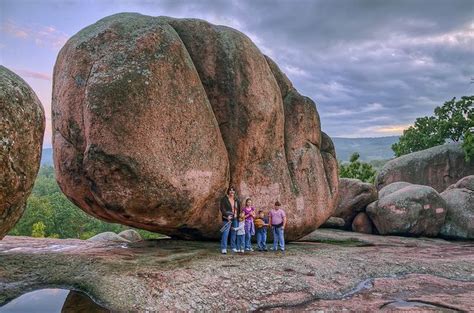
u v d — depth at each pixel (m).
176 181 13.49
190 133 14.12
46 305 9.34
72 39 14.95
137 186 12.92
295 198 17.94
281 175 17.58
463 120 45.72
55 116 14.70
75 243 16.91
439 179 37.38
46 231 61.69
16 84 9.24
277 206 16.38
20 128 8.96
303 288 11.88
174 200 13.58
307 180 18.77
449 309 10.65
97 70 13.38
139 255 13.35
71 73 14.01
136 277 10.77
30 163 9.32
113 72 13.18
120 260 12.27
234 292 10.98
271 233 17.94
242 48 16.66
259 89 16.72
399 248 20.14
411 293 12.15
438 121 49.22
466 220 26.39
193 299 10.26
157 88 13.43
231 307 10.23
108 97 12.83
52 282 10.48
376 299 11.41
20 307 9.19
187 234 16.42
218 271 12.12
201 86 15.13
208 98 15.98
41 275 10.81
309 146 19.36
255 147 16.73
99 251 13.97
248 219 15.58
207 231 16.03
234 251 15.08
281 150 17.91
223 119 16.11
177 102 13.90
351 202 27.59
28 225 60.06
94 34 14.27
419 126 51.59
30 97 9.50
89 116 12.89
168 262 12.54
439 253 18.94
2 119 8.61
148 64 13.49
